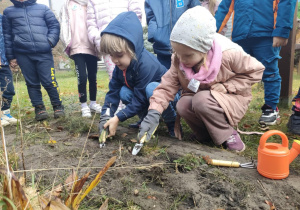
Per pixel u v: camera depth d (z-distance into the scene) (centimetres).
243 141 222
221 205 128
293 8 245
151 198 134
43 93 586
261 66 199
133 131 252
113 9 303
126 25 203
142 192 139
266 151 151
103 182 147
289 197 135
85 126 257
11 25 315
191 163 168
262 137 155
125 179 150
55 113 321
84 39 319
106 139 221
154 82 224
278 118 282
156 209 126
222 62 190
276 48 270
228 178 151
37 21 316
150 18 301
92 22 309
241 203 129
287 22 246
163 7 290
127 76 225
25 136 236
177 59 193
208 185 144
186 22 166
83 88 326
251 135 238
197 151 191
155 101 200
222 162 167
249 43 279
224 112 194
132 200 132
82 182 100
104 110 230
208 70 182
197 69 194
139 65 217
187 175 155
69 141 218
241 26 274
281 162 149
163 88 204
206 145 215
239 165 167
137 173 157
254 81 201
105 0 303
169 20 285
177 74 205
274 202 131
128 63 212
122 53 204
